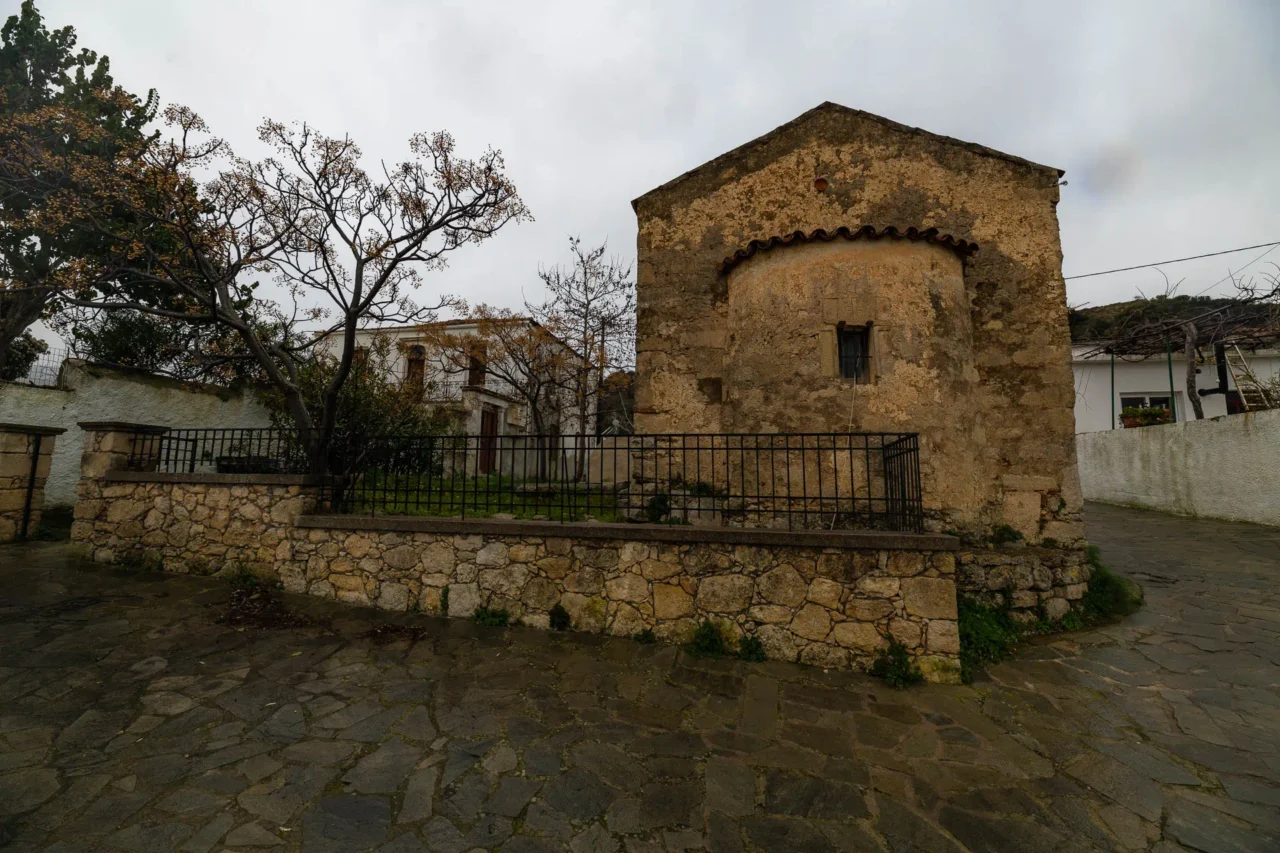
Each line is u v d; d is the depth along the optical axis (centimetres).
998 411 636
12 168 763
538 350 1514
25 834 221
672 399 712
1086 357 1683
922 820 254
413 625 480
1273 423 984
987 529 614
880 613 414
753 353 616
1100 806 268
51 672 364
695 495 643
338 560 538
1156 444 1284
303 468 799
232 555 579
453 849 225
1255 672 430
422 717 332
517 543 491
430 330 1524
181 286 688
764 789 274
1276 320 1223
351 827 234
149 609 487
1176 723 354
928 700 375
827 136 709
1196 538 929
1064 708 372
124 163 657
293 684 368
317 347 1146
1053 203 658
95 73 1072
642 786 273
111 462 644
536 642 449
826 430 566
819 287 584
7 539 717
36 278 909
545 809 252
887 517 494
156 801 246
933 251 589
